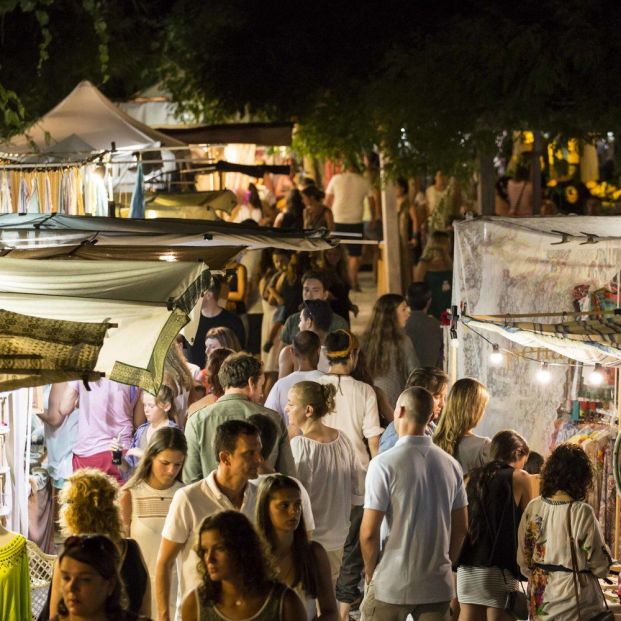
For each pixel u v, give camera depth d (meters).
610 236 12.90
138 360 8.99
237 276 21.56
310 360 13.31
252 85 26.98
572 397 13.63
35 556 11.97
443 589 10.43
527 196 27.81
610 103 22.50
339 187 30.84
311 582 8.73
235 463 9.34
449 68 22.98
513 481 11.02
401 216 30.33
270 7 27.22
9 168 15.09
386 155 24.72
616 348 11.08
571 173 29.28
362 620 10.64
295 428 12.68
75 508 8.83
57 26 27.67
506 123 22.73
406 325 17.36
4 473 12.56
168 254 13.42
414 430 10.52
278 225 26.84
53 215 13.51
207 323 17.39
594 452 13.14
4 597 9.46
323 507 11.34
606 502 13.24
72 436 13.79
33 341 8.45
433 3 25.64
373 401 12.93
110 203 16.55
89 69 28.14
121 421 13.80
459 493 10.66
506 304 13.42
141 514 10.32
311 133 26.39
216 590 7.71
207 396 13.27
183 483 11.26
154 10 29.64
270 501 8.59
